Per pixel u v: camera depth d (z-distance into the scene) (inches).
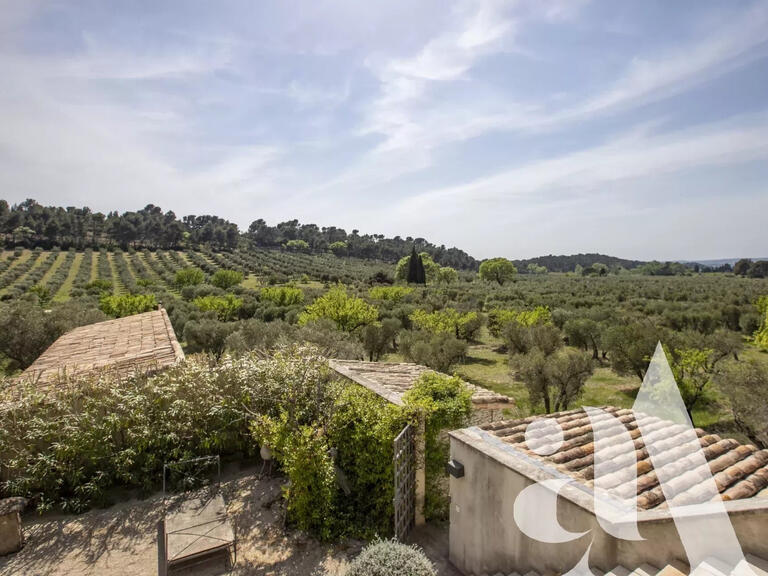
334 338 630.5
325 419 234.2
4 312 668.7
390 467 200.1
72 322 712.4
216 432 243.9
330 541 195.3
